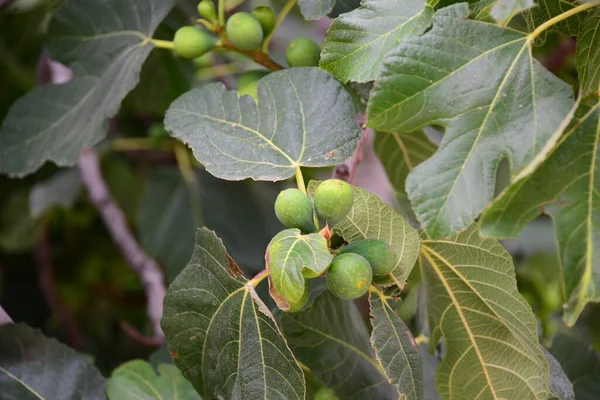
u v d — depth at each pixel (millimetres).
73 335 1704
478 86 889
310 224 898
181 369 963
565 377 1004
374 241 907
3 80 1564
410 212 1214
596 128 877
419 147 1164
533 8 935
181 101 1012
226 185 1389
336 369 1021
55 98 1161
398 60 893
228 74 1458
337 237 954
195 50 1065
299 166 952
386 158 1186
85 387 1032
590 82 892
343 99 967
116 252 1856
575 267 867
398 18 932
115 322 1881
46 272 1740
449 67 892
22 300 1850
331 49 943
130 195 1662
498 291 959
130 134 1572
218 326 938
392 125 899
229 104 997
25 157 1150
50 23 1158
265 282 1095
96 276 1853
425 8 926
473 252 953
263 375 926
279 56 1310
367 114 899
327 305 1019
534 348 957
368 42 937
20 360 1022
